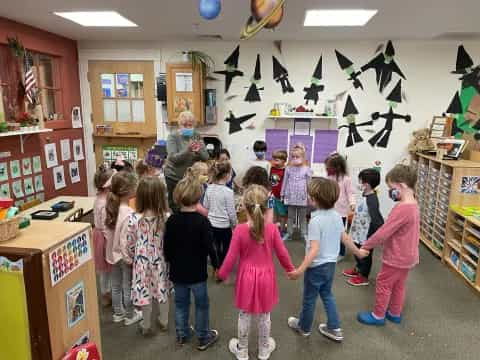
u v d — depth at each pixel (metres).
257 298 1.88
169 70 3.92
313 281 2.08
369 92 4.05
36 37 3.45
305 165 3.71
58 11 2.86
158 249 2.06
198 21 3.16
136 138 4.32
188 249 1.94
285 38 3.88
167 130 4.25
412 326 2.37
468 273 2.92
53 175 3.79
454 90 3.95
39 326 1.20
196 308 2.05
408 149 4.09
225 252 2.85
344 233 2.13
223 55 4.10
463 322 2.43
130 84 4.20
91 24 3.31
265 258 1.90
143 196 1.99
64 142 3.97
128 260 2.07
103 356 2.05
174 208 3.12
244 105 4.20
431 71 3.94
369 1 2.51
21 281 1.17
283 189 3.73
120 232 2.07
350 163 4.22
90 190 4.48
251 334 2.27
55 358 1.27
